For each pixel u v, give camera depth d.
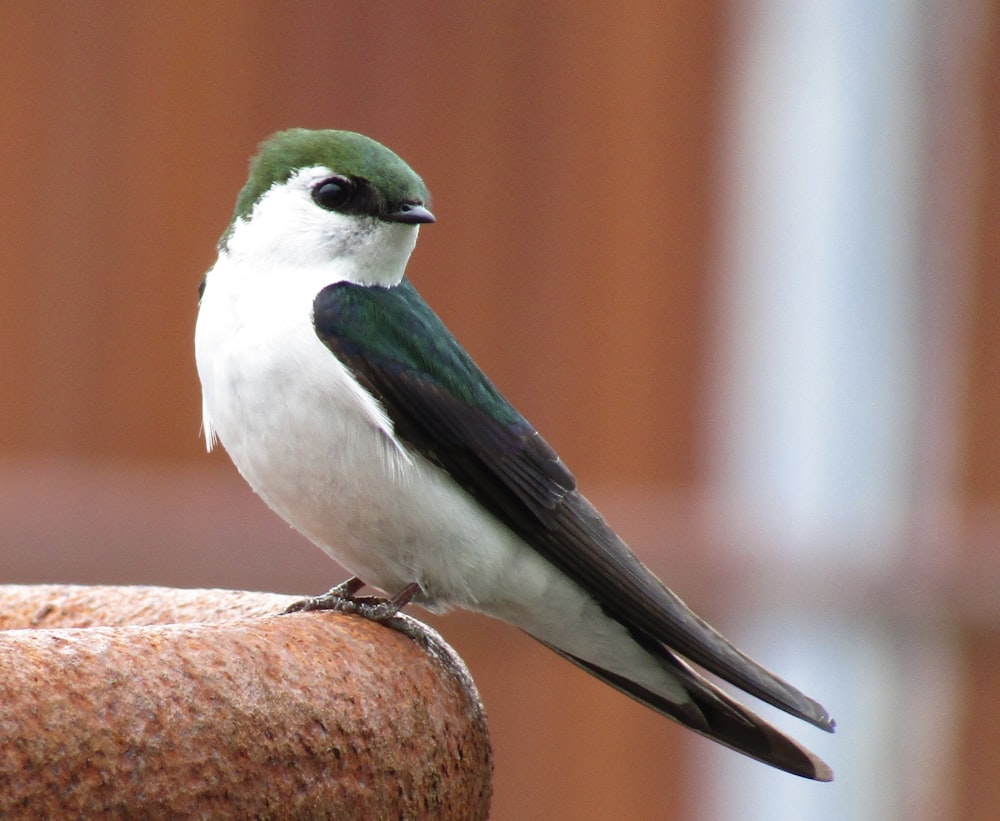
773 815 10.88
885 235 11.25
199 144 10.66
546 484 5.86
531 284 10.67
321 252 5.95
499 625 10.39
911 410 11.18
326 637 4.30
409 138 10.72
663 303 10.71
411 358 5.80
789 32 11.18
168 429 10.56
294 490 5.63
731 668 5.66
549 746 10.41
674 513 10.59
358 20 10.73
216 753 3.77
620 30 10.72
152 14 10.69
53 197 10.68
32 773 3.50
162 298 10.62
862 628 10.58
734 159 10.77
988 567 10.64
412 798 4.26
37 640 3.71
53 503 10.40
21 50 10.70
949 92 11.22
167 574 10.29
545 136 10.70
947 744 10.64
